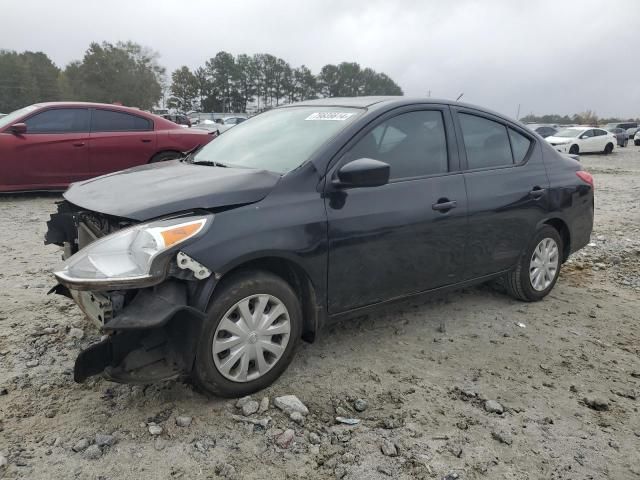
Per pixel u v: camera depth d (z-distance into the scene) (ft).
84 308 9.93
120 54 252.62
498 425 9.61
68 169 28.40
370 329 13.42
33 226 22.86
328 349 12.23
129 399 9.84
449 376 11.30
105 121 29.30
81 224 10.64
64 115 28.45
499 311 15.02
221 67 327.06
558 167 15.89
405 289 12.25
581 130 95.66
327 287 10.77
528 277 15.23
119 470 8.07
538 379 11.37
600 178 55.47
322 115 12.50
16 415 9.23
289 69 339.16
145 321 8.47
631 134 146.61
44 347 11.60
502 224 13.96
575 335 13.73
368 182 10.26
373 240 11.21
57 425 9.03
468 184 13.16
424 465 8.47
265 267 10.34
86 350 8.52
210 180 10.12
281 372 10.47
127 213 9.05
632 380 11.55
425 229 12.12
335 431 9.21
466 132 13.64
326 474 8.23
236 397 9.93
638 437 9.51
